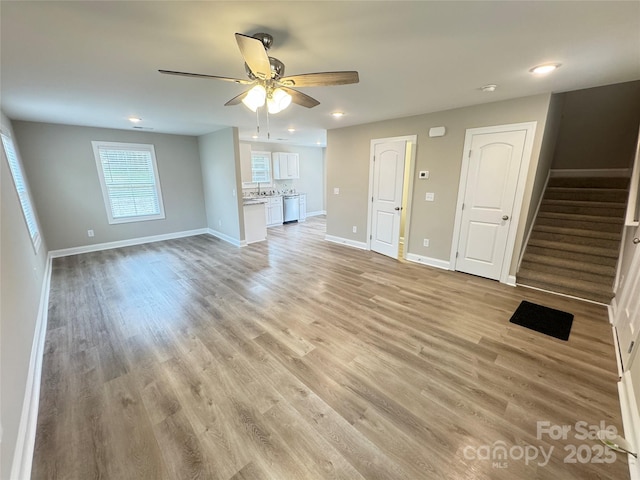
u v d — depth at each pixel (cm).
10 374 154
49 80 250
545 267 354
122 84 264
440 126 389
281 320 282
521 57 209
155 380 202
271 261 473
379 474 138
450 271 413
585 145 475
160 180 603
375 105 353
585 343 238
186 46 190
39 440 156
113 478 137
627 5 143
